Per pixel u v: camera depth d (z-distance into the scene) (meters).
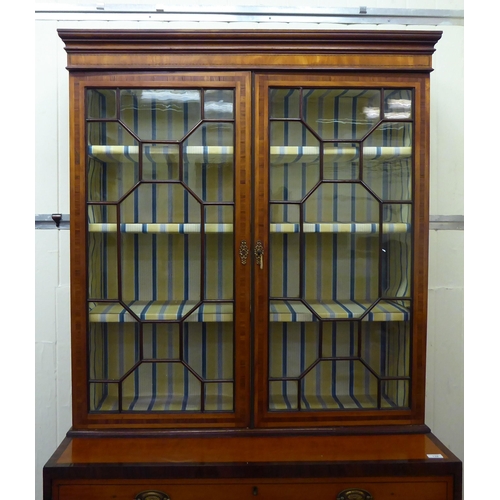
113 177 1.33
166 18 1.68
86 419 1.31
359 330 1.35
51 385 1.71
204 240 1.32
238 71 1.28
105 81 1.28
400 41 1.29
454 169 1.74
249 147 1.29
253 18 1.69
